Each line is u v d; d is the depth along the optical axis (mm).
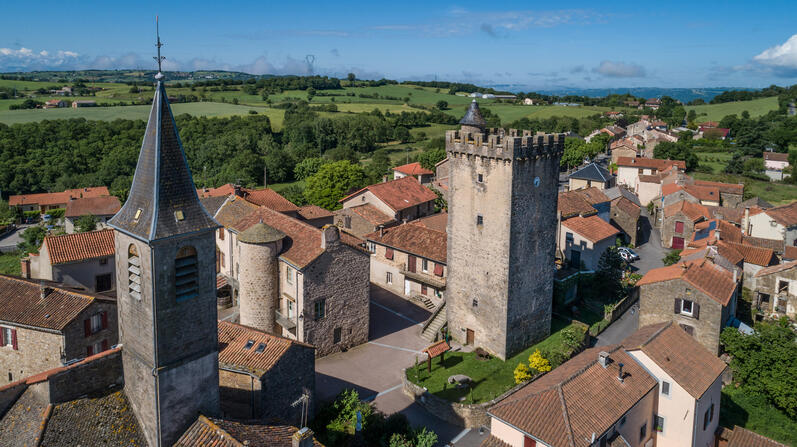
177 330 26391
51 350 39344
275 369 35406
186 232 25766
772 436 41938
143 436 27219
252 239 50562
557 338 54656
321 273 49625
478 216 50438
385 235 67875
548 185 51125
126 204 26984
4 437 26234
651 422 38188
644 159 130875
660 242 92188
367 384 46625
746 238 73125
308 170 140000
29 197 114688
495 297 50125
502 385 46031
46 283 44250
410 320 59500
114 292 59281
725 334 48188
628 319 60719
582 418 32562
